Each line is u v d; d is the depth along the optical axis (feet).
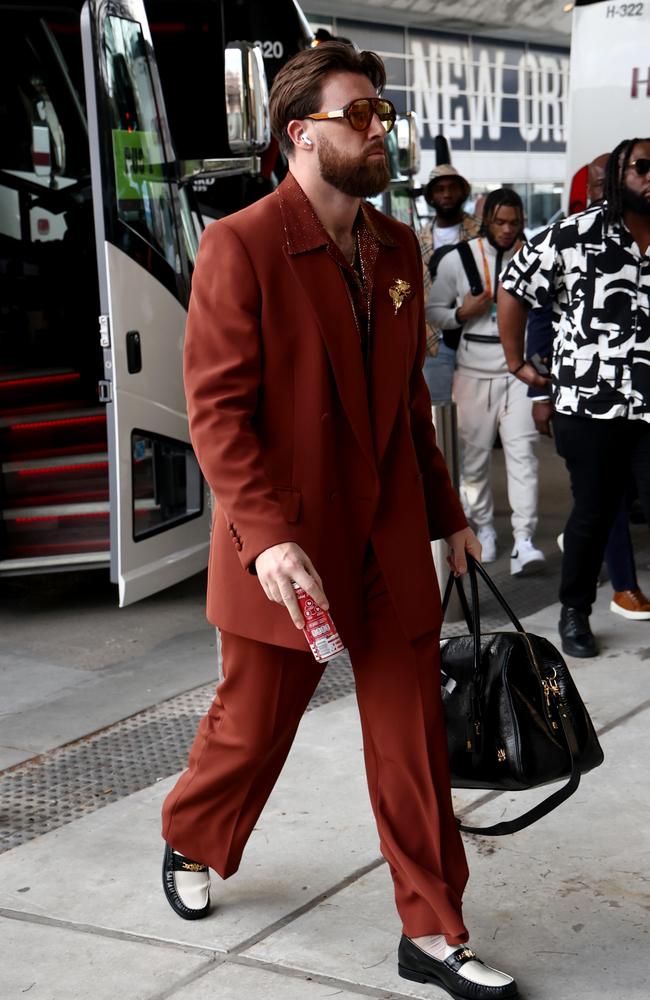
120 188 16.80
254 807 9.18
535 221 74.59
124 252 16.84
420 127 66.03
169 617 19.08
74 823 11.70
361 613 8.34
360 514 8.24
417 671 8.38
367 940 9.31
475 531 21.65
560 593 16.15
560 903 9.78
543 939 9.25
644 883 10.07
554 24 68.39
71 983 8.93
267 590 7.70
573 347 15.03
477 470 21.24
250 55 18.38
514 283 15.78
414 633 8.34
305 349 8.04
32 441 20.11
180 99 23.89
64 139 22.41
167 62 23.81
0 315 22.41
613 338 14.75
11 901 10.21
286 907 9.84
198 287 8.09
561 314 15.47
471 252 20.52
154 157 17.92
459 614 17.85
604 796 11.78
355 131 7.83
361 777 12.35
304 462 8.07
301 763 12.77
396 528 8.36
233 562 8.46
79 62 22.07
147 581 17.40
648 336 14.74
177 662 16.72
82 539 19.52
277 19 24.30
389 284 8.33
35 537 19.49
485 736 8.53
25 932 9.68
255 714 8.66
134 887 10.33
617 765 12.48
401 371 8.36
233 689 8.71
